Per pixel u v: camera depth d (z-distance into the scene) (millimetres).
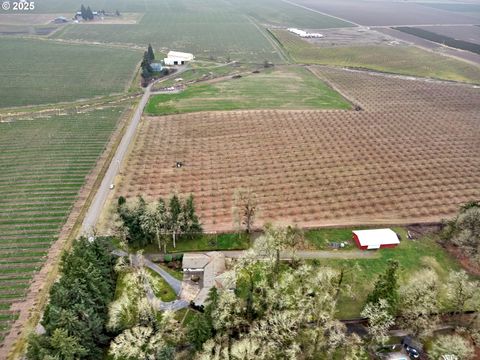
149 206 72250
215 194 89688
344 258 71500
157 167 100562
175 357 49062
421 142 117562
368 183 95188
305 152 109062
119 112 135625
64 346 44688
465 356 49438
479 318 55750
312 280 59594
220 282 62406
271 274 62000
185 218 72375
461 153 111625
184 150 109375
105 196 87812
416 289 56188
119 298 58125
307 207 86062
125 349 47781
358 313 59406
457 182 97188
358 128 125438
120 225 70125
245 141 114938
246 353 48000
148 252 71875
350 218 82938
